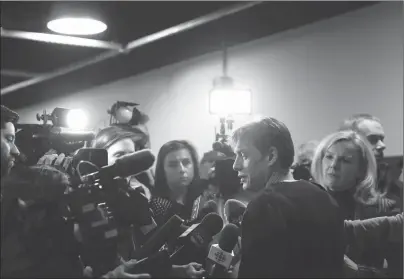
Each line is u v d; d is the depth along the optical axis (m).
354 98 4.67
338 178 2.32
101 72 5.51
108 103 5.59
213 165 2.64
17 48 4.95
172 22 4.55
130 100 5.54
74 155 1.90
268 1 4.39
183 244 2.02
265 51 5.05
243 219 1.70
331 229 1.68
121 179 1.78
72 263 1.69
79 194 1.71
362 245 2.16
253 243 1.64
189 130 5.32
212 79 5.23
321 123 4.81
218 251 1.95
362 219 2.31
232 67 5.19
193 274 1.88
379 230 2.17
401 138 4.43
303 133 4.90
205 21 4.58
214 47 5.17
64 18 2.88
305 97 4.88
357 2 4.61
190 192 2.67
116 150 2.33
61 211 1.70
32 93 5.84
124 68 5.46
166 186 2.67
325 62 4.80
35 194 1.67
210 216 2.07
